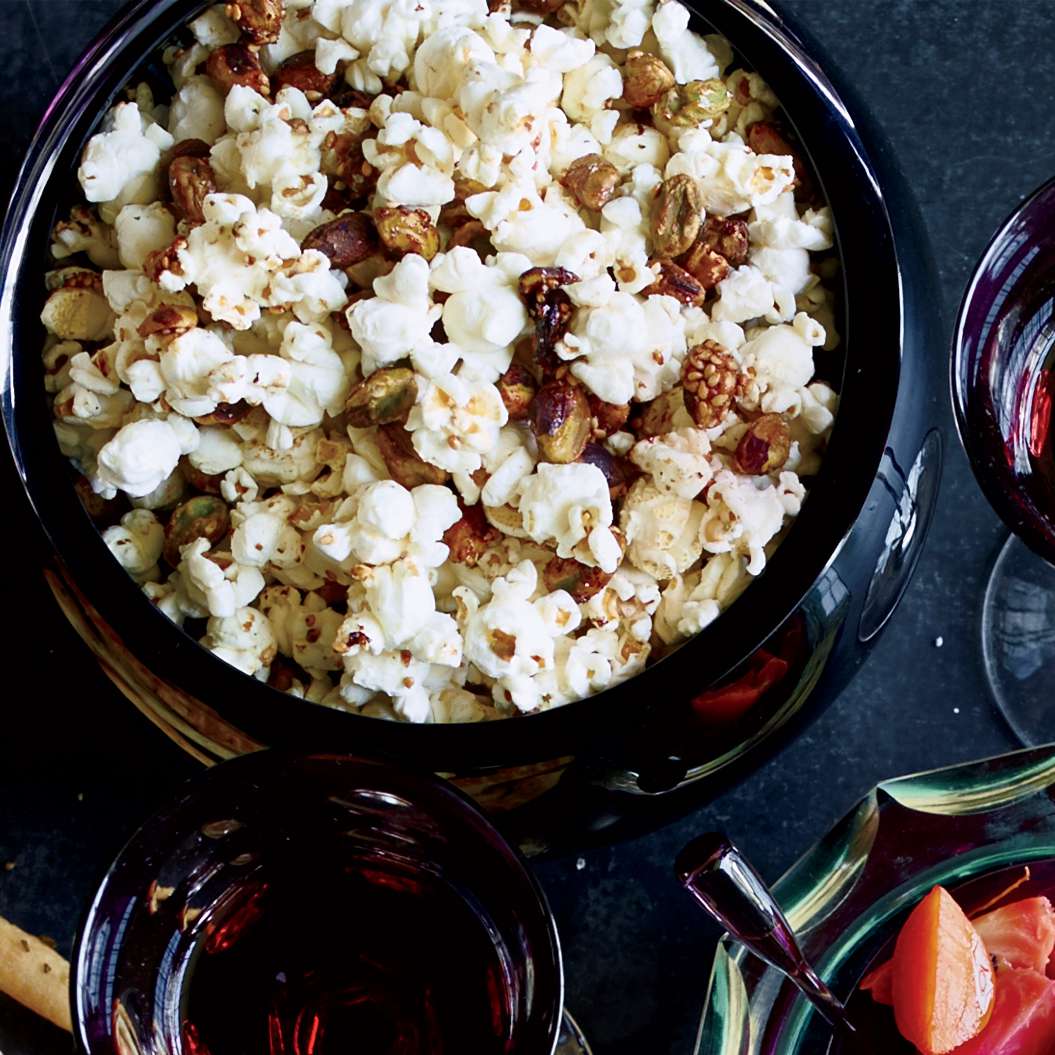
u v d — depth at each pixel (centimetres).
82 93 61
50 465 60
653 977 69
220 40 62
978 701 71
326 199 61
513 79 59
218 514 60
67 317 60
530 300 58
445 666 60
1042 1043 64
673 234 60
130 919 59
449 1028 63
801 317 60
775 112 62
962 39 74
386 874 63
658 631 60
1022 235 63
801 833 70
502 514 59
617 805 62
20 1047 67
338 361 59
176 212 61
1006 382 65
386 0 60
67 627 64
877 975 65
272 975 64
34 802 70
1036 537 62
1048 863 66
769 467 59
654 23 61
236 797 60
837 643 61
